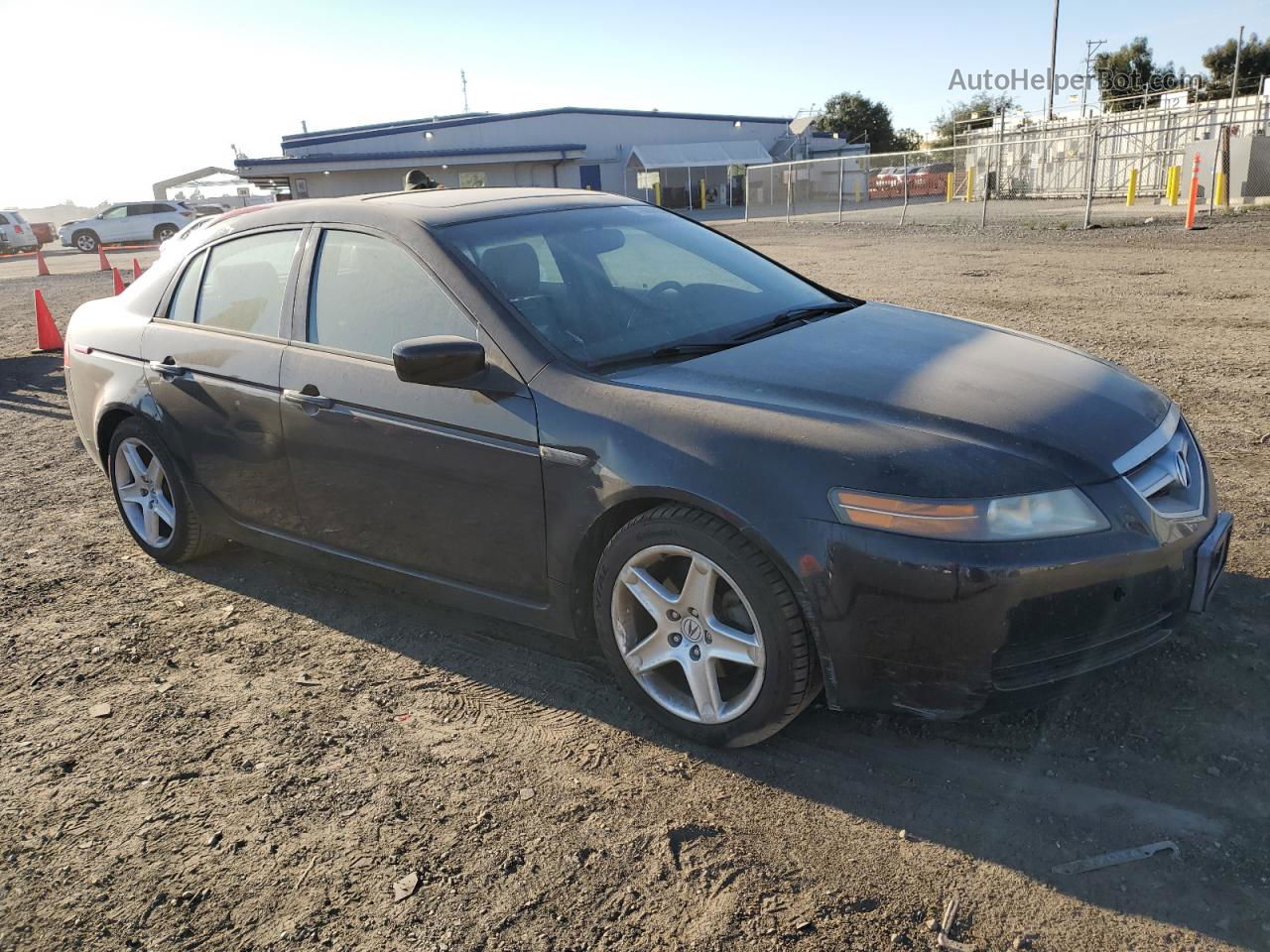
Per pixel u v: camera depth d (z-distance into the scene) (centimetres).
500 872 241
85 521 525
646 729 298
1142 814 243
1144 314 911
